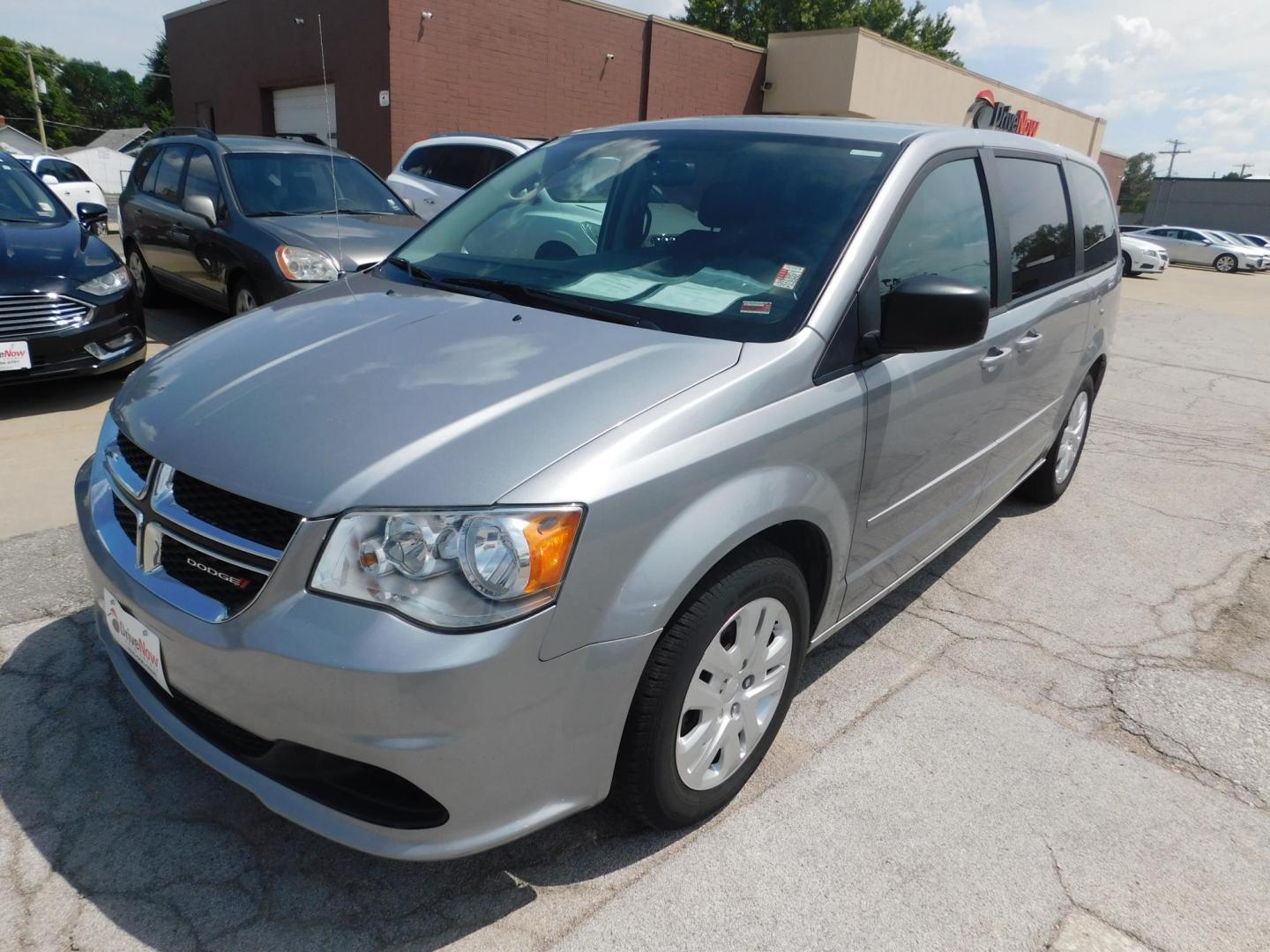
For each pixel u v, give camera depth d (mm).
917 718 2889
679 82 19109
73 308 5145
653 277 2605
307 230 6273
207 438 2008
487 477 1782
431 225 3396
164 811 2285
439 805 1818
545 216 3094
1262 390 8438
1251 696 3129
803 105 20844
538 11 16188
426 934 1984
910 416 2678
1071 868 2283
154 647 1989
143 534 2033
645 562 1897
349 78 15469
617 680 1905
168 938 1932
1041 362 3713
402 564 1715
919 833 2371
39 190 6059
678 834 2320
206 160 7074
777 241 2574
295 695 1747
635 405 2000
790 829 2355
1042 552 4289
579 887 2135
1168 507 5016
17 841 2162
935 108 22844
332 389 2098
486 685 1716
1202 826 2469
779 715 2514
